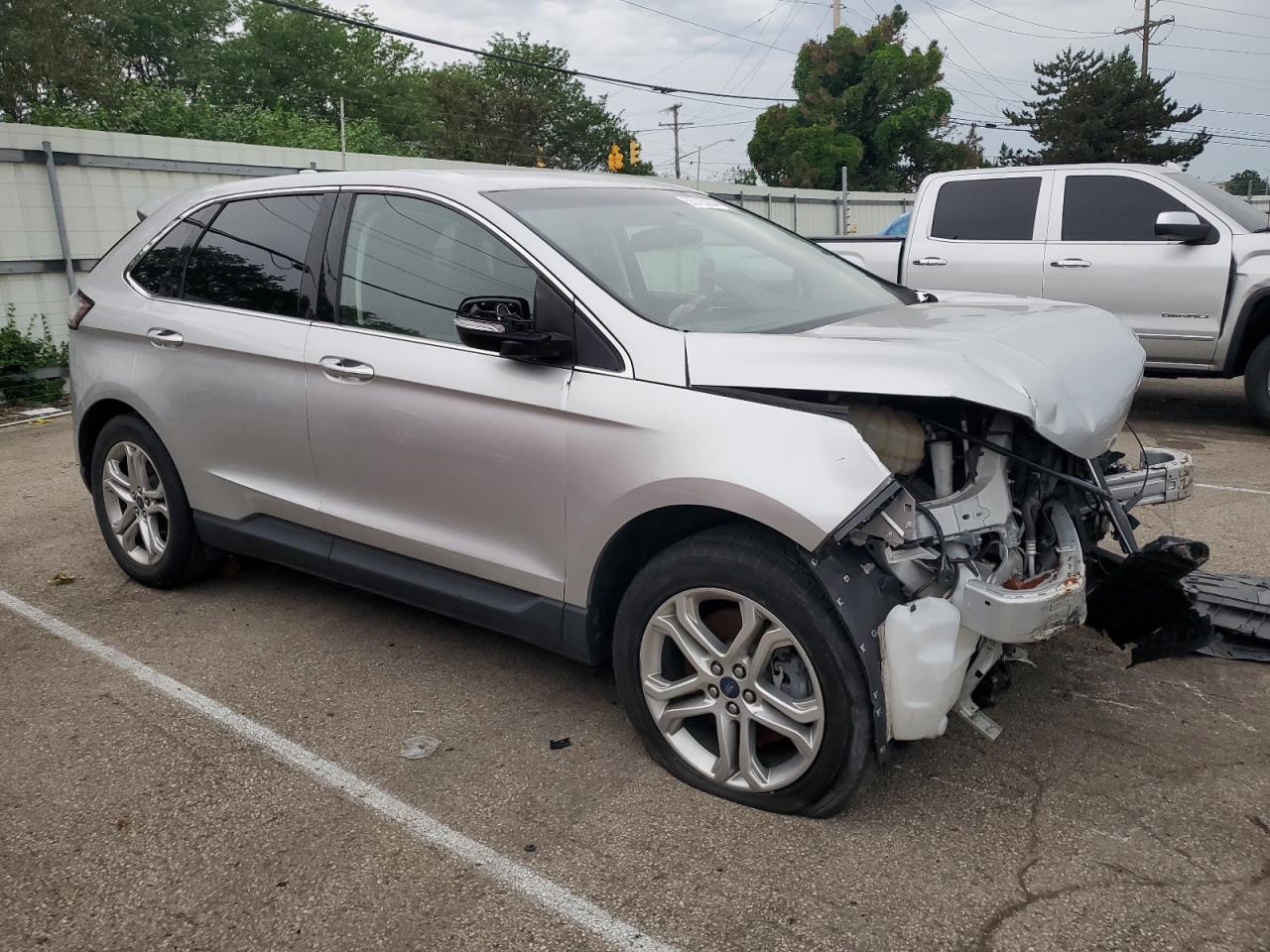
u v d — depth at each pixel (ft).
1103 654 13.15
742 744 9.73
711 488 9.25
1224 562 16.10
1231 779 10.23
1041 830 9.45
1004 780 10.31
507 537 11.22
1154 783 10.19
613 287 10.70
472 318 10.47
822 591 9.07
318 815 9.95
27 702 12.40
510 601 11.38
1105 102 170.81
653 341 10.08
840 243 31.30
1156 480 12.02
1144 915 8.26
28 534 19.22
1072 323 11.03
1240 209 26.12
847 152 153.28
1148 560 9.71
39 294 35.29
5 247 34.35
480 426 11.07
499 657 13.47
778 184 160.56
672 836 9.48
